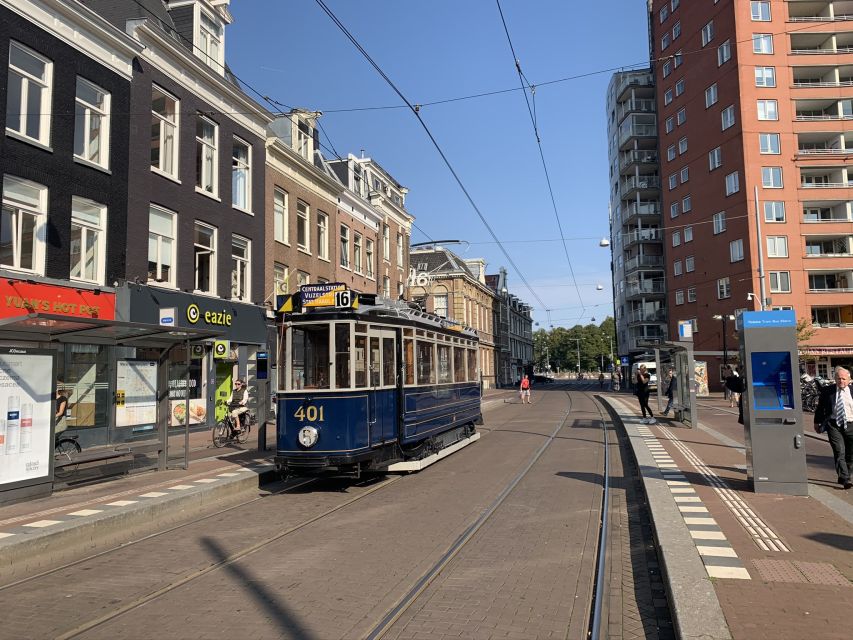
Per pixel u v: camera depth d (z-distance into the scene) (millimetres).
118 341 11383
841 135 42469
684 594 4797
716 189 45125
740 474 9930
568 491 9805
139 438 13156
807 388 23906
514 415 25641
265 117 23547
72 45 15688
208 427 19812
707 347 45812
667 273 51250
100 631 4812
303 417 10031
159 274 18438
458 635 4594
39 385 9141
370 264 34375
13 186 14219
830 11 43312
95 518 7719
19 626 4930
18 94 14453
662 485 9102
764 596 4758
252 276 22734
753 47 42969
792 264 41438
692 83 47938
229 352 20891
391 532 7570
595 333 124938
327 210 29062
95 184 16219
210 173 21000
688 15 48250
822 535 6406
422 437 12109
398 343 11430
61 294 14930
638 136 59875
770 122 42375
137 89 17734
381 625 4781
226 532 7832
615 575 6023
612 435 17547
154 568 6383
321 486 10922
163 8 20312
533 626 4746
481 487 10250
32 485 8922
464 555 6594
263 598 5422
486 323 66625
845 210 42469
